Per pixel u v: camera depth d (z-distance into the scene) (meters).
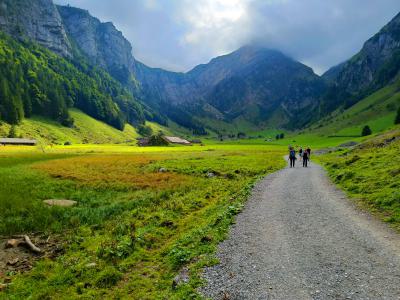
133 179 43.50
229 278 12.54
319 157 80.44
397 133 65.75
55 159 72.25
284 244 15.54
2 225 24.05
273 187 31.52
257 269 13.06
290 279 12.00
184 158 71.69
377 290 10.80
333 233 16.62
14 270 17.20
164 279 13.93
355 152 66.00
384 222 17.72
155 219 23.94
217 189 34.91
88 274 15.47
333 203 23.09
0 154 80.94
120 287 14.12
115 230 22.16
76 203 31.16
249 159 68.19
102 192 36.81
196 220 22.86
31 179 41.50
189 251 15.83
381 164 32.38
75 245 20.09
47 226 24.62
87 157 77.75
